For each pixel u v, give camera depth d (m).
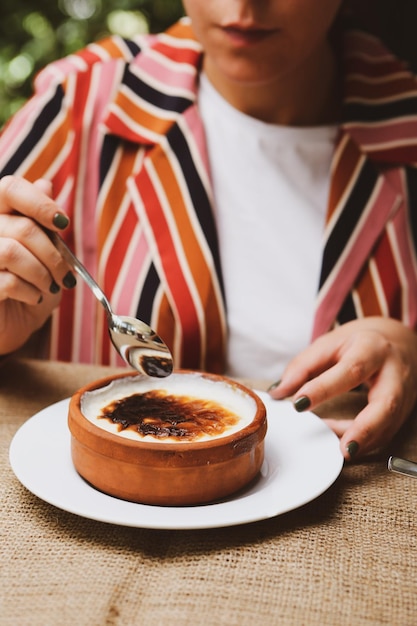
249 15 0.76
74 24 2.10
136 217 0.94
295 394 0.69
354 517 0.57
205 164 0.94
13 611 0.47
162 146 0.94
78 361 0.97
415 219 0.96
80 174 0.97
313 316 0.92
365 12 1.17
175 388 0.66
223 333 0.92
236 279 0.93
